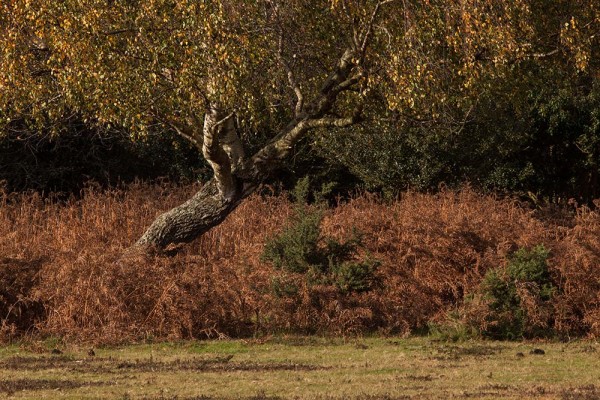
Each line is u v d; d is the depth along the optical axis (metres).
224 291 50.12
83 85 50.50
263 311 50.72
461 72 52.62
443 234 56.16
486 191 94.38
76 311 48.44
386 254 57.44
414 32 51.00
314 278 51.44
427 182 91.12
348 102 58.62
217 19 48.66
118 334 47.28
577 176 111.69
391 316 51.69
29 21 51.38
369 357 43.59
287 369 40.00
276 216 67.31
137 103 50.81
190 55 49.38
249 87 53.97
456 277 55.34
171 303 48.72
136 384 36.00
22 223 63.00
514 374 38.94
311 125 55.66
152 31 49.66
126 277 48.88
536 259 52.34
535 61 60.81
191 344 47.06
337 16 56.72
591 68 62.94
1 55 52.66
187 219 55.59
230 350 45.66
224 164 54.00
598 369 40.34
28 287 49.59
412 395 33.66
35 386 35.31
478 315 50.03
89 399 32.75
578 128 108.06
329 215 63.84
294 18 58.62
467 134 91.94
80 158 96.06
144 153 94.94
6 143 91.25
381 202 84.75
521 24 55.62
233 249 61.94
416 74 51.09
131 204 68.62
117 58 49.94
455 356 43.97
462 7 51.00
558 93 105.75
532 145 107.88
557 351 45.84
